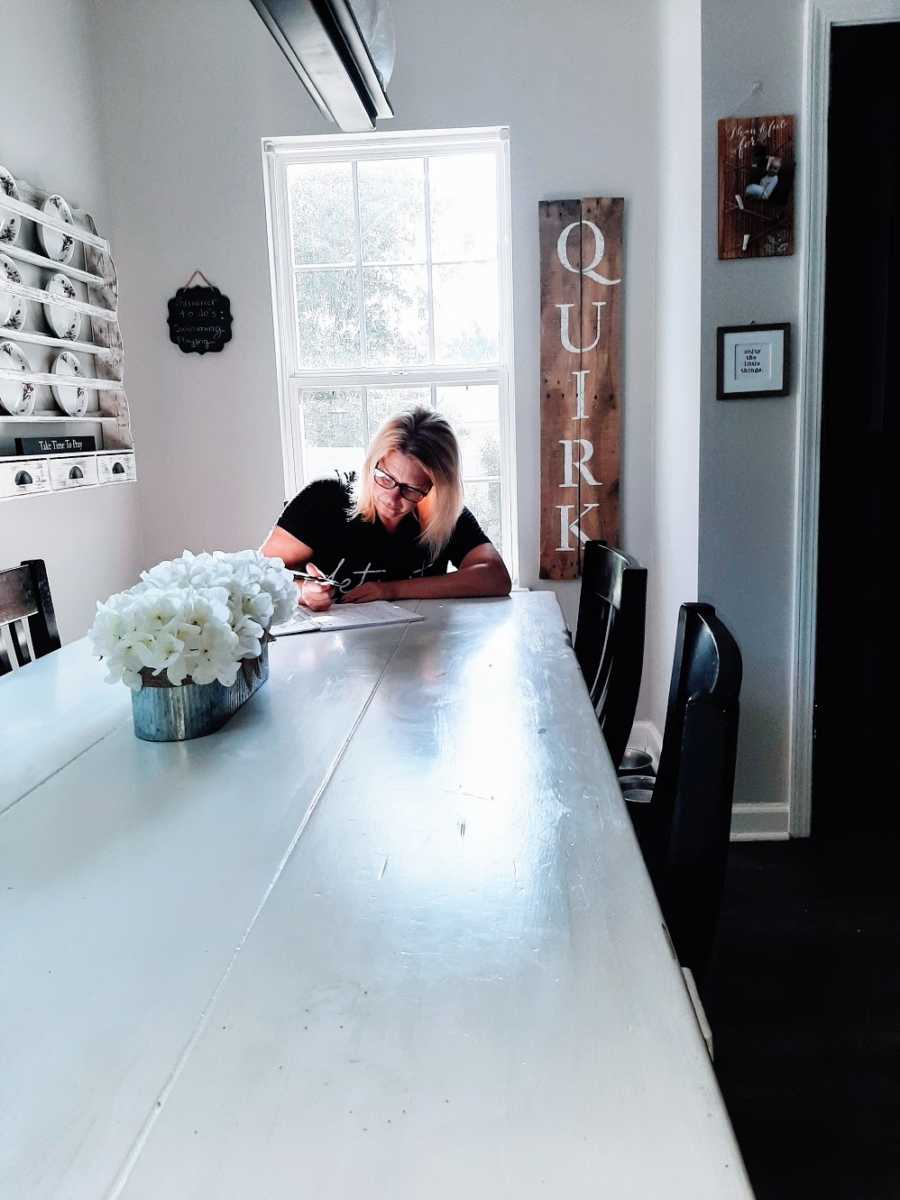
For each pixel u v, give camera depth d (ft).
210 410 10.37
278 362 10.32
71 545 9.00
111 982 2.24
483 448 10.73
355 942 2.38
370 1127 1.74
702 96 7.89
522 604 7.13
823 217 7.88
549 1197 1.57
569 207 9.76
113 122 10.00
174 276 10.17
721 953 6.79
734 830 8.73
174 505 10.54
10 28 8.13
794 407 8.18
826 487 8.44
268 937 2.42
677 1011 2.05
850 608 8.64
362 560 7.91
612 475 10.23
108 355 9.45
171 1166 1.66
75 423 9.07
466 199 10.39
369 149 10.23
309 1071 1.90
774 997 6.24
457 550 7.96
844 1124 5.08
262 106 9.91
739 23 7.79
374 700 4.64
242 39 9.83
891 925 7.11
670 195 9.22
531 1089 1.82
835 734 8.87
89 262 9.30
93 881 2.77
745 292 8.07
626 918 2.46
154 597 4.01
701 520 8.36
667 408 9.53
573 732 4.04
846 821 9.00
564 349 10.05
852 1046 5.73
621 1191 1.57
